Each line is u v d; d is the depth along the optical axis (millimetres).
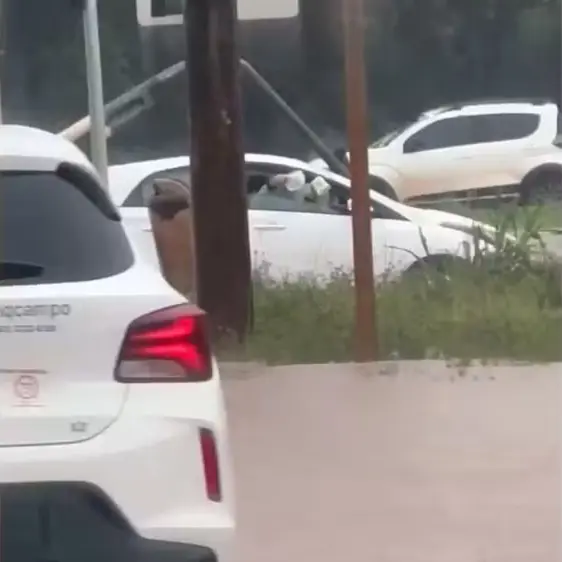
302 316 25438
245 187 24203
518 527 15211
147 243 13031
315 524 15312
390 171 53812
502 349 23656
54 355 10914
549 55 60312
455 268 28125
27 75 47469
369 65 60719
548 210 33406
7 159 11867
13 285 11172
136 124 47438
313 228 29875
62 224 11820
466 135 54406
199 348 11406
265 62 52656
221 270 23875
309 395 21031
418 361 23250
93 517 10891
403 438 18562
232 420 19562
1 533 10750
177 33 28734
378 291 26766
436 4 60625
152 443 11023
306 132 42875
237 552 14320
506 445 18125
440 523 15352
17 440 10805
